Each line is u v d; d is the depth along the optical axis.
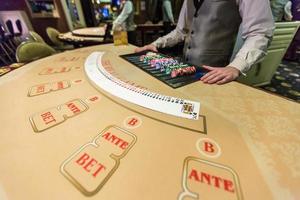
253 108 0.66
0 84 0.88
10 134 0.54
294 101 0.70
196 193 0.37
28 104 0.70
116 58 1.25
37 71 1.05
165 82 0.86
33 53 1.52
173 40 1.57
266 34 0.94
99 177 0.40
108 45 1.71
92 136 0.53
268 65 2.53
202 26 1.28
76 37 3.00
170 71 0.96
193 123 0.58
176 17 5.02
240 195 0.36
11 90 0.82
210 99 0.72
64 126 0.57
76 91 0.80
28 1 4.38
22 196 0.37
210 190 0.37
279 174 0.40
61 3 4.89
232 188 0.38
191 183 0.39
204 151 0.47
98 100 0.72
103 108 0.66
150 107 0.66
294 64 3.86
